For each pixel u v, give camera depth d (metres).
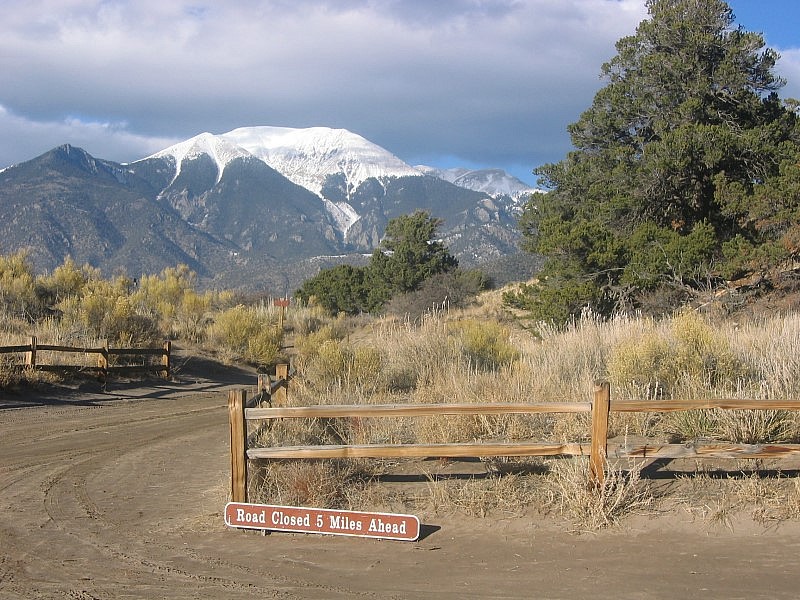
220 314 33.12
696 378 10.58
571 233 28.33
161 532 7.62
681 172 31.45
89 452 11.95
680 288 26.72
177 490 9.36
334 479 8.25
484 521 7.51
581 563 6.54
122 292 31.28
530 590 6.04
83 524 7.91
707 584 6.08
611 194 33.50
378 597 5.96
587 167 37.09
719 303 24.62
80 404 17.66
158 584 6.23
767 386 10.02
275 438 9.41
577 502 7.45
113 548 7.14
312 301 51.19
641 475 8.32
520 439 9.63
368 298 55.41
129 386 20.89
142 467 10.79
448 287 45.88
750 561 6.50
